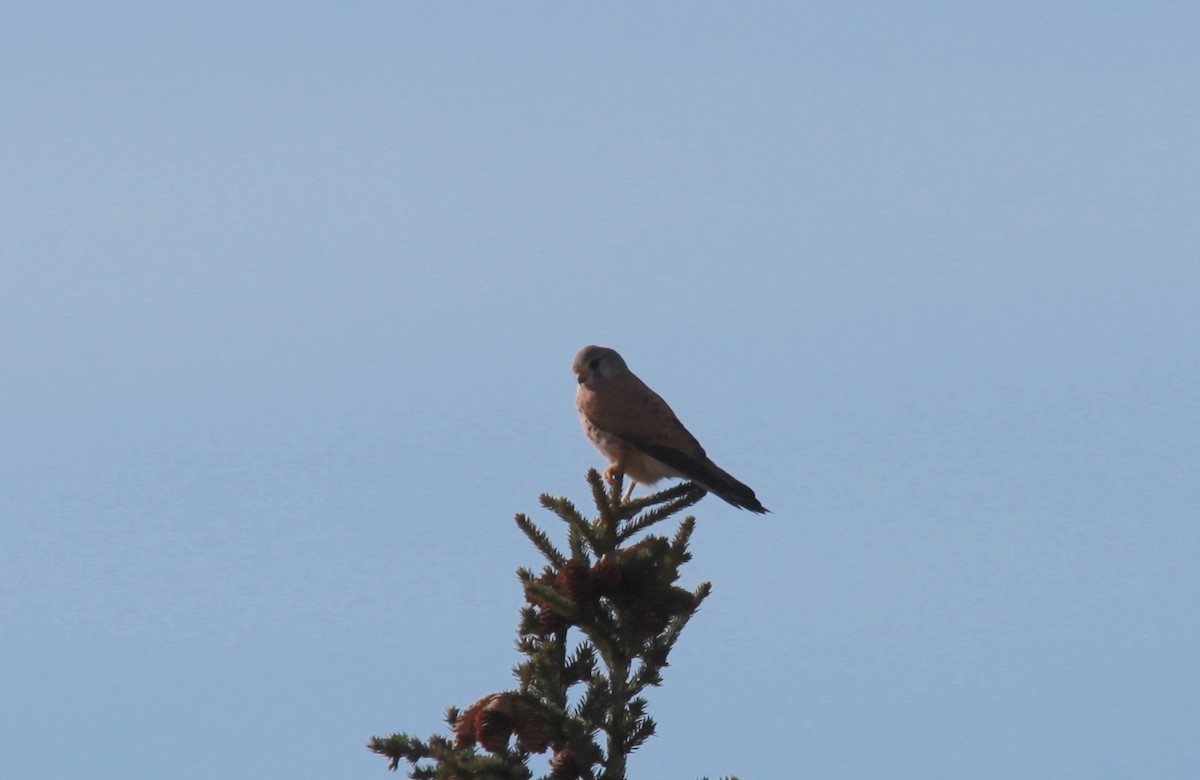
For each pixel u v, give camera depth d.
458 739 9.98
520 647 11.00
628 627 10.48
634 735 10.34
